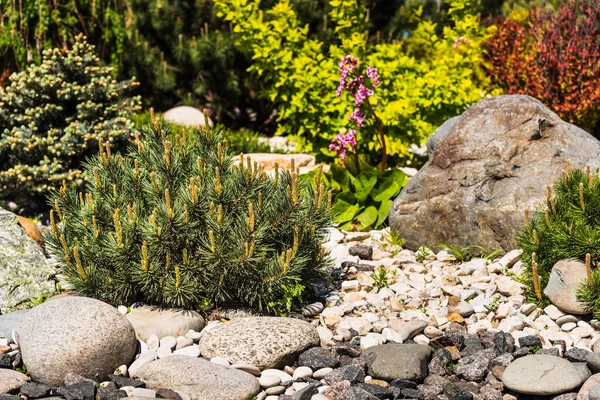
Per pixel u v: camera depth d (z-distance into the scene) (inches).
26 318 164.6
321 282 203.6
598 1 350.6
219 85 442.9
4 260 204.5
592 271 180.7
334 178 271.3
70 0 386.9
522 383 152.3
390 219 246.5
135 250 186.5
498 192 227.5
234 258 181.6
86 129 276.8
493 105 239.1
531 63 353.7
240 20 333.4
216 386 150.6
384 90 330.6
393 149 325.1
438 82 325.4
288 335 168.4
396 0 457.4
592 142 234.5
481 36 357.7
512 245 222.2
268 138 416.8
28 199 279.9
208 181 190.7
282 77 328.2
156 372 157.0
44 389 151.6
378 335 177.5
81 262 189.6
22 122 278.4
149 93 460.8
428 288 205.9
